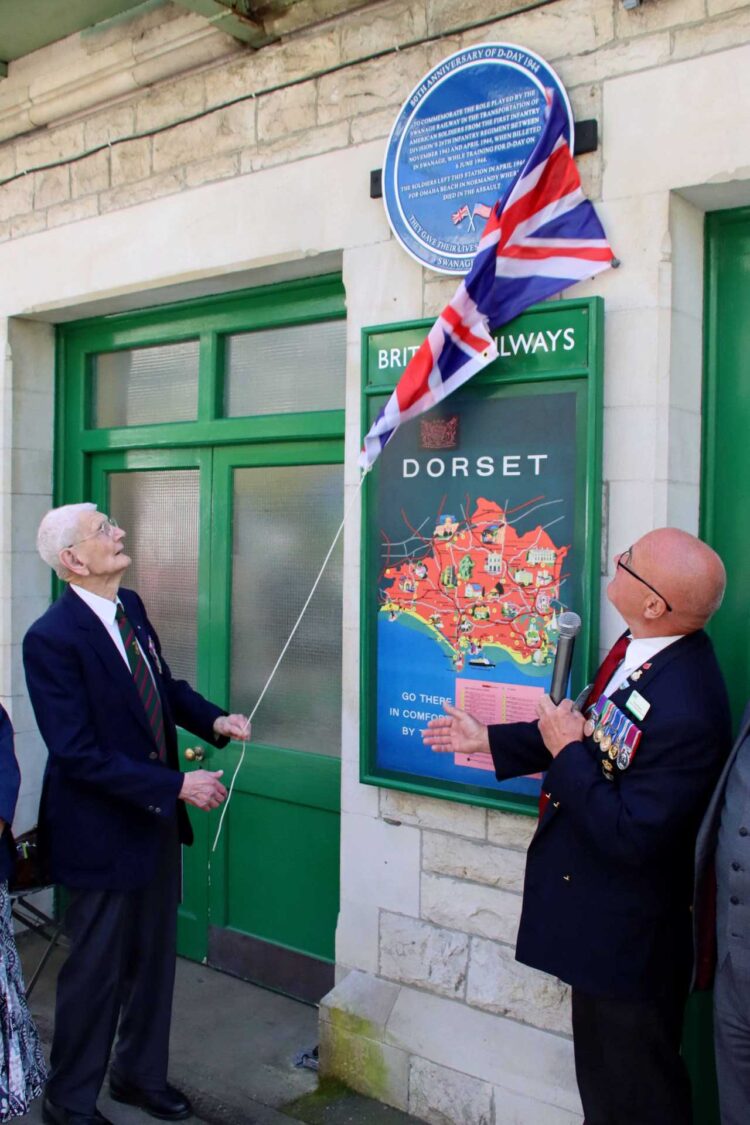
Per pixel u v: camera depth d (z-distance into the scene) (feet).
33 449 14.44
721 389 8.66
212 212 11.45
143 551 13.76
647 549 6.98
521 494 8.76
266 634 12.28
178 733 13.03
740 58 7.74
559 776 6.95
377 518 9.67
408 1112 9.53
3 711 8.63
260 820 12.24
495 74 8.90
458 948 9.48
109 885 8.83
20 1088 8.32
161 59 11.65
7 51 13.10
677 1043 7.23
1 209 14.11
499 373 8.84
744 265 8.52
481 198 9.07
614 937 6.88
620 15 8.30
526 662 8.75
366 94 10.04
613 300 8.38
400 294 9.82
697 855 6.77
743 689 8.55
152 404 13.57
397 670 9.58
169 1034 9.72
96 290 12.80
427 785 9.43
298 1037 11.07
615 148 8.36
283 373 12.09
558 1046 8.80
